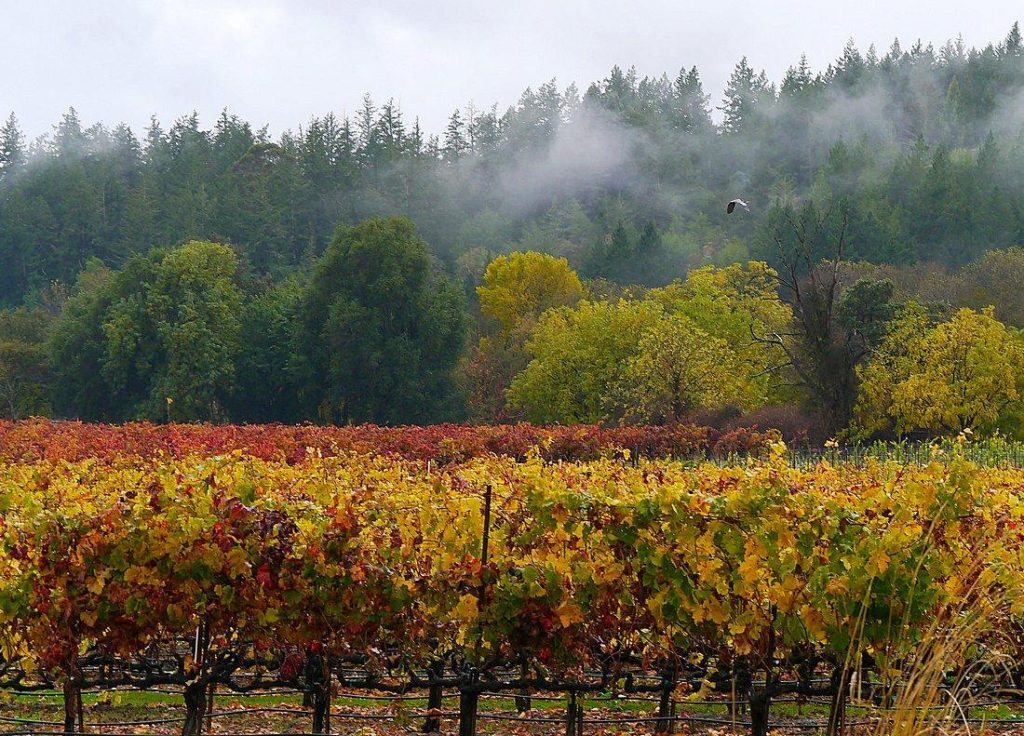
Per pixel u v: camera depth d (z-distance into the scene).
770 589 10.21
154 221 191.75
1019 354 57.34
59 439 32.25
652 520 10.23
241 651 11.05
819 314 54.94
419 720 14.08
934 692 8.76
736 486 10.67
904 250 140.12
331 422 97.38
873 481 12.38
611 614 10.56
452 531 10.49
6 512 11.24
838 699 10.56
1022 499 12.83
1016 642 10.34
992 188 171.12
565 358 83.50
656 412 64.19
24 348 106.62
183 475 11.38
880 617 10.09
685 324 68.81
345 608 10.41
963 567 10.30
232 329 98.00
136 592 10.34
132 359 95.50
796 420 56.62
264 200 186.50
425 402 92.94
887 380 54.41
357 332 92.75
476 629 10.65
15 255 183.50
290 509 10.39
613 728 13.98
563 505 10.31
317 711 11.53
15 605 10.46
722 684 12.34
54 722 12.91
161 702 14.77
